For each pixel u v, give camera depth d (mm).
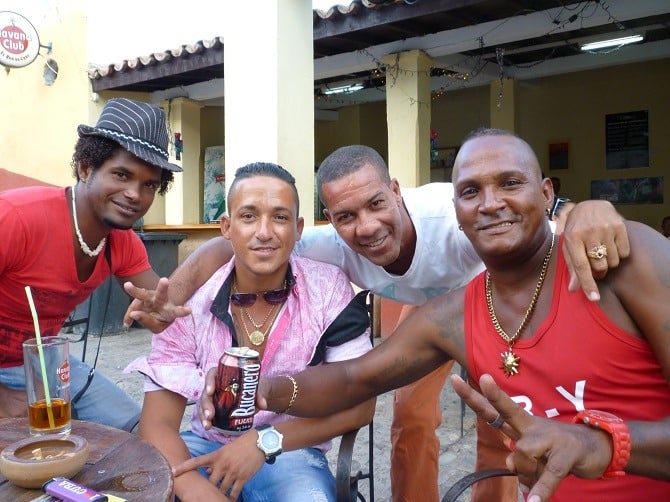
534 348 1563
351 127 11445
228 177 5391
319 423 1934
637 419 1459
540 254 1608
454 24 6266
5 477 1433
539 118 9625
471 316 1729
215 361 2088
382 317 4328
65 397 1677
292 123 5156
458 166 1626
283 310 2123
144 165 2143
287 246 2006
